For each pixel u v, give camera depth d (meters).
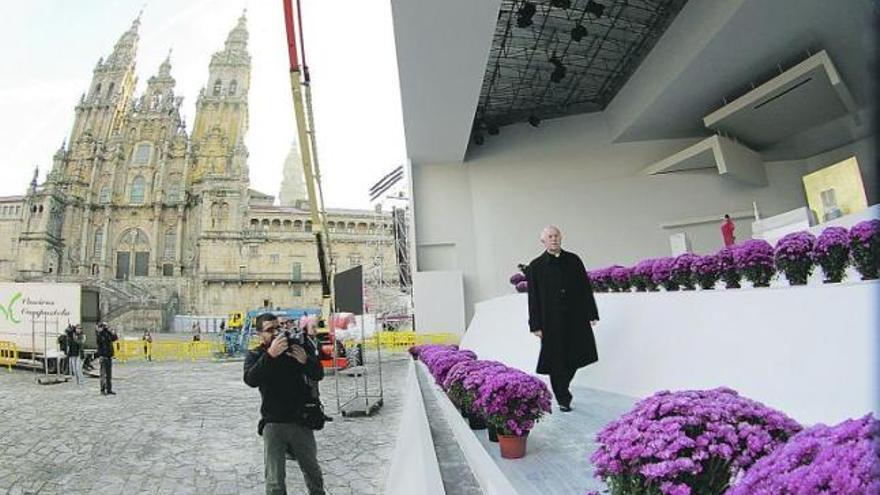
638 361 4.54
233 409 8.37
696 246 17.69
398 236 31.14
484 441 3.14
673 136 19.23
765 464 1.21
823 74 13.41
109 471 4.83
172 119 69.12
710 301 3.85
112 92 76.88
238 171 64.38
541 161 20.27
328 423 6.84
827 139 16.97
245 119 74.62
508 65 17.75
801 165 18.17
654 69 15.91
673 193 18.25
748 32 12.61
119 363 19.47
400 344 23.44
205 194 59.88
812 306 2.91
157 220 63.88
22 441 6.05
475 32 11.32
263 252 58.72
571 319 4.05
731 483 1.51
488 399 2.80
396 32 11.29
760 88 14.40
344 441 5.84
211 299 56.16
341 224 61.69
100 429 6.73
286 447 3.41
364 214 62.38
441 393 5.14
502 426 2.74
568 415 3.80
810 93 14.52
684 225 17.86
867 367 2.49
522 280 9.80
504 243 19.17
